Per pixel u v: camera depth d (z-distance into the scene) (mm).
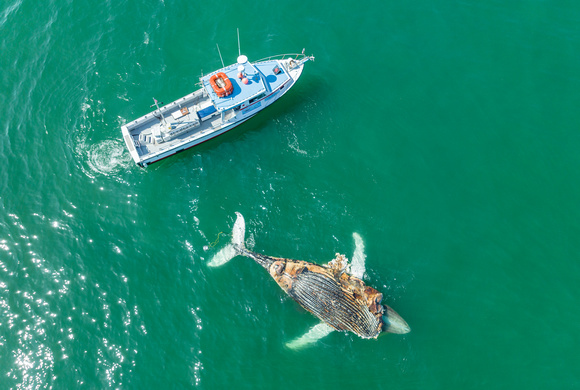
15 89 51469
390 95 51750
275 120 50375
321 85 52062
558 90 51688
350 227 45312
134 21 54562
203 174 47969
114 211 45812
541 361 39719
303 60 50500
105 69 52312
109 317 40969
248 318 41406
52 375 38781
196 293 42219
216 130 48750
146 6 55188
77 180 47219
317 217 45656
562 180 47125
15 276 42562
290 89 51594
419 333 40812
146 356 39625
